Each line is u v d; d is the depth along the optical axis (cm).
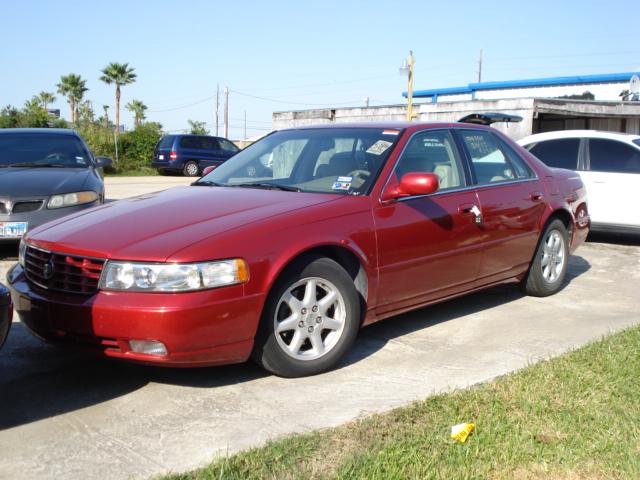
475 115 1558
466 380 412
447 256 495
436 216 483
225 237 380
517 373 406
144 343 365
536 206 585
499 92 3322
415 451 306
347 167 479
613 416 344
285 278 399
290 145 529
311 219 415
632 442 317
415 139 500
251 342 387
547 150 972
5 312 337
